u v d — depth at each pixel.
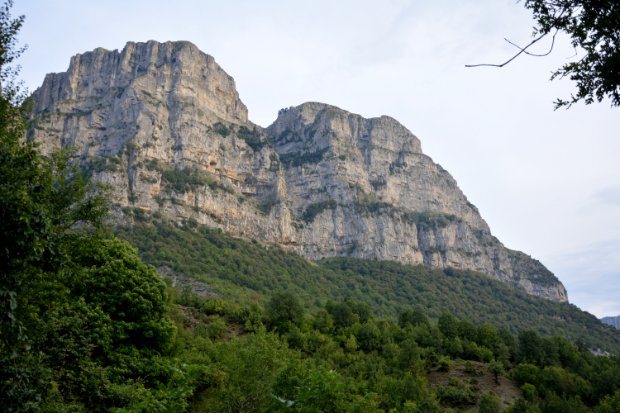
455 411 68.44
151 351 41.75
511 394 75.69
